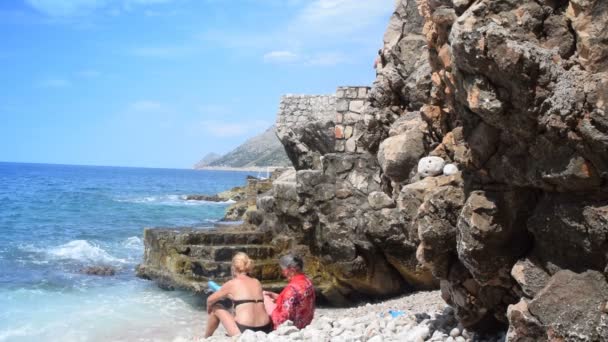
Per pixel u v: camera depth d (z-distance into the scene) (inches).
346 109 545.0
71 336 458.6
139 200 2251.5
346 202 513.3
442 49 204.8
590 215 164.4
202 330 476.7
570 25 169.0
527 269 187.3
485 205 193.8
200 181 5300.2
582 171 161.0
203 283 558.3
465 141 200.1
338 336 270.7
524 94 162.9
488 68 165.0
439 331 258.2
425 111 263.1
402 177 297.4
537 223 183.2
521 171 180.4
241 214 1039.0
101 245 1010.7
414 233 244.5
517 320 178.7
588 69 162.4
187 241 597.3
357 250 503.8
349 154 526.0
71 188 3058.6
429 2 218.7
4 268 754.8
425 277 491.8
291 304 302.2
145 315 523.8
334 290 528.1
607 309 162.6
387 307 458.9
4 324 487.2
